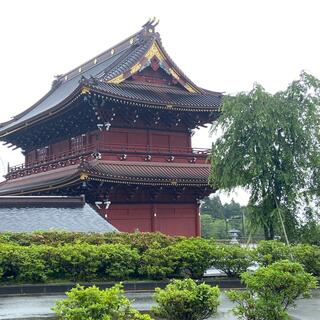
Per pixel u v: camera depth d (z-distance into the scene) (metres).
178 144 53.81
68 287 22.52
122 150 47.72
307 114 33.91
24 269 22.50
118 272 23.78
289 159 32.97
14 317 17.23
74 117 51.44
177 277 24.78
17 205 31.06
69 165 52.09
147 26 56.12
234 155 34.25
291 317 18.16
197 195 52.72
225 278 25.84
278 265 16.11
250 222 34.38
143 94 50.03
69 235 25.67
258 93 33.81
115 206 47.97
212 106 51.06
